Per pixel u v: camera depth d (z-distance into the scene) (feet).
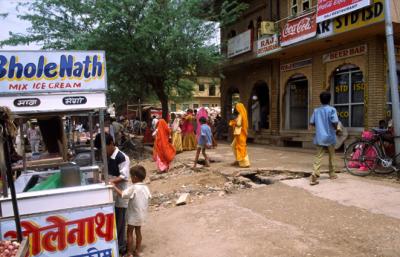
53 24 57.52
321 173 30.50
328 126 26.66
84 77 14.03
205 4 64.90
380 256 15.06
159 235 19.74
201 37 56.18
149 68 56.24
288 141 59.00
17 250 11.32
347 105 47.42
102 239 14.64
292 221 19.72
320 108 27.12
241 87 72.84
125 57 52.65
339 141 44.57
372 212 20.20
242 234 18.42
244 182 30.94
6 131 12.02
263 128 66.90
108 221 14.70
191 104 160.66
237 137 36.24
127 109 108.06
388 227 17.89
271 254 15.88
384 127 36.68
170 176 37.76
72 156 25.63
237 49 64.54
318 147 27.14
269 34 54.65
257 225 19.51
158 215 23.72
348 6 39.73
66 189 14.38
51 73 13.66
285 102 59.52
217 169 36.58
